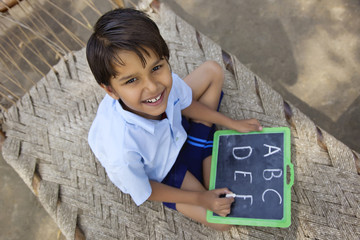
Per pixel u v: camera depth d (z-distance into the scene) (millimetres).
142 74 811
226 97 1430
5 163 2104
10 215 1977
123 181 1044
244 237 1186
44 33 2354
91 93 1529
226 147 1271
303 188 1214
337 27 2100
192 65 1501
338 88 1964
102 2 2371
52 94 1562
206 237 1213
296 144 1278
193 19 2328
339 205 1157
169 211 1270
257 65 2125
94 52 811
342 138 1866
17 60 2314
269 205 1130
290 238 1150
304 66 2057
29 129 1504
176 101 1176
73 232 1283
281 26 2184
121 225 1280
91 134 1093
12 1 1508
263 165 1193
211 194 1155
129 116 993
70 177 1384
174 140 1156
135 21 790
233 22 2262
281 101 1357
